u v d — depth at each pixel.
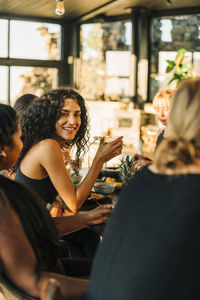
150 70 6.05
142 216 0.85
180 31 5.61
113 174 2.50
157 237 0.80
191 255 0.76
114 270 0.86
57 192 1.98
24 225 1.01
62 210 1.98
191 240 0.76
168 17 5.71
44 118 1.94
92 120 6.58
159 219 0.81
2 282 0.99
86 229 1.94
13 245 0.96
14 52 6.67
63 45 7.08
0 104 1.16
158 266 0.78
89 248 1.86
